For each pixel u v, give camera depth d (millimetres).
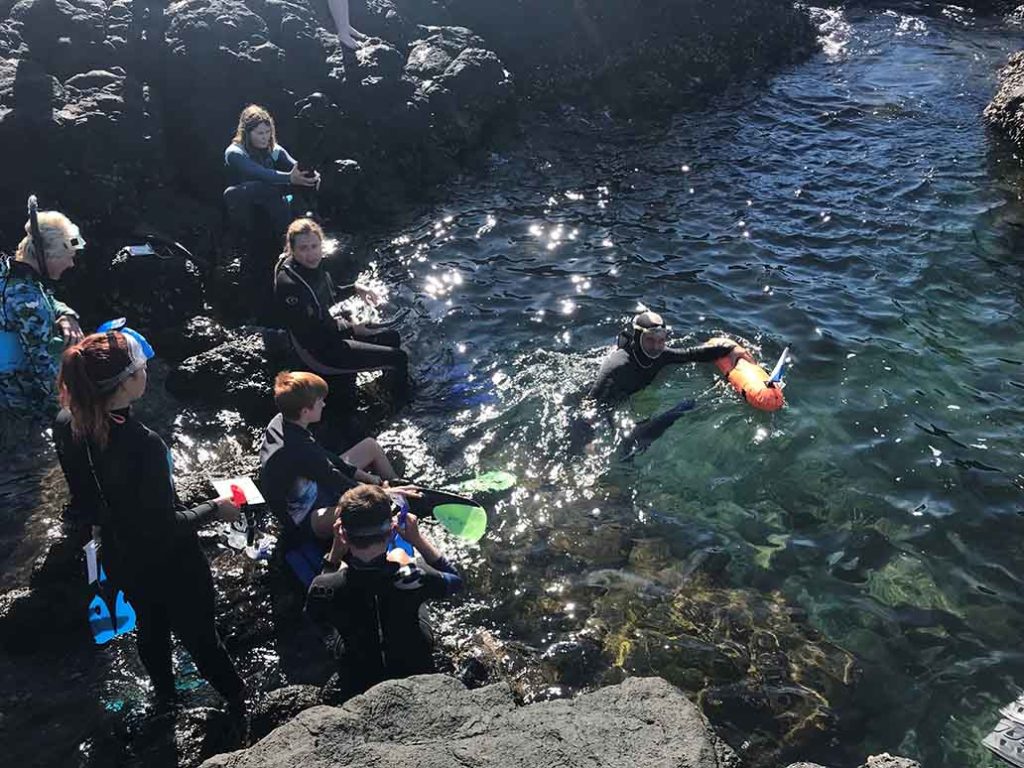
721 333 8164
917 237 9961
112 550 4117
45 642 5113
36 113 8672
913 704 4840
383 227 10336
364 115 11133
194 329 7969
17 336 6191
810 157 12172
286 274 6625
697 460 6637
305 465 5191
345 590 4289
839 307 8602
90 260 8398
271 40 11039
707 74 15102
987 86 14953
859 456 6672
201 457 6695
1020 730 4641
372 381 7395
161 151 9570
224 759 3629
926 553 5840
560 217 10547
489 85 12531
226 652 4621
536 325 8352
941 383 7492
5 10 10023
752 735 4676
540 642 5227
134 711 4691
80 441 3898
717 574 5699
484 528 5711
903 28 18578
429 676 4086
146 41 10219
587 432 6852
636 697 4008
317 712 3842
